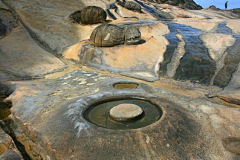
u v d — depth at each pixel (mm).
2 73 8844
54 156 4098
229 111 5340
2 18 13422
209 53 9836
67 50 12148
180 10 25297
